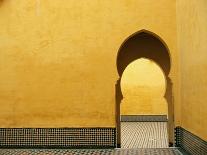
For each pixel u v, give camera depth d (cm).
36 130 947
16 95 956
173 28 948
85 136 941
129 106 1975
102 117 942
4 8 974
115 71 948
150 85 1975
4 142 952
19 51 964
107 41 954
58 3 966
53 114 948
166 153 878
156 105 1972
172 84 944
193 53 753
